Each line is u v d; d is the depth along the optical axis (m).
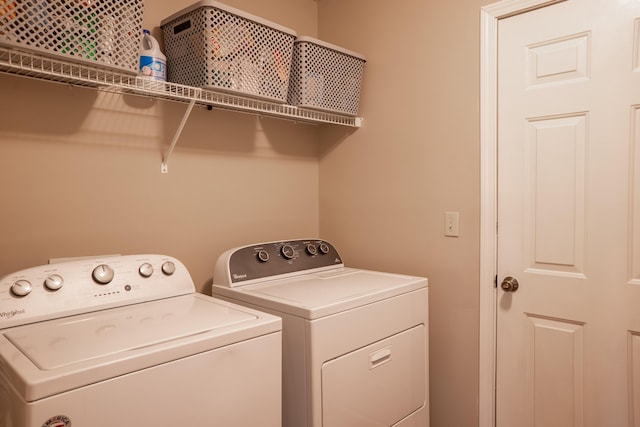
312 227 2.35
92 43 1.23
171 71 1.64
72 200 1.51
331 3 2.30
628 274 1.48
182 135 1.81
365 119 2.16
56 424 0.81
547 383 1.66
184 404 1.00
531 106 1.66
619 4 1.48
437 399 1.93
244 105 1.71
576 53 1.56
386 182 2.09
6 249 1.37
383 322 1.56
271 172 2.15
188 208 1.83
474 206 1.79
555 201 1.62
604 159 1.52
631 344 1.49
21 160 1.40
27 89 1.41
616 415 1.51
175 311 1.28
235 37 1.55
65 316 1.21
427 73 1.92
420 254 1.97
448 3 1.85
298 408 1.35
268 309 1.45
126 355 0.92
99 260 1.34
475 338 1.80
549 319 1.65
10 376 0.86
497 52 1.73
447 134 1.87
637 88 1.45
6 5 1.09
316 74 1.87
